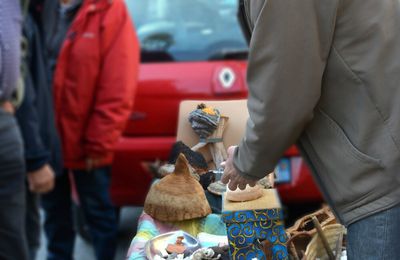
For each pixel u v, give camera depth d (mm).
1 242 3006
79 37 4074
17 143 2977
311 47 1887
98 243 4367
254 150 1958
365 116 1931
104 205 4328
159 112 4586
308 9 1881
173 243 2217
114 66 4098
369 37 1920
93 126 4125
